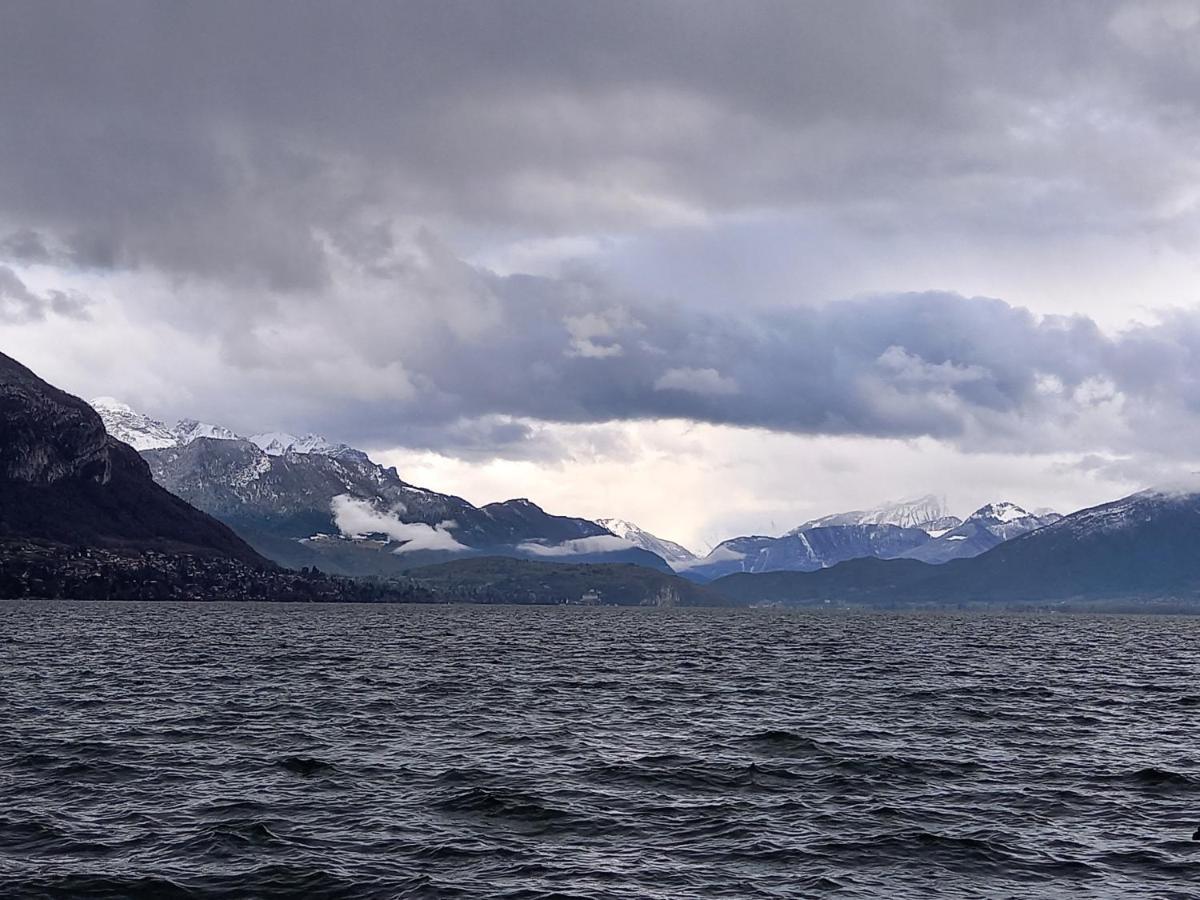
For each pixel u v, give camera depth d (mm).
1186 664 130625
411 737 60156
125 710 70312
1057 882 34344
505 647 150125
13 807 42219
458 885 33312
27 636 155750
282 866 34906
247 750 55281
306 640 160625
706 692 86125
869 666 118000
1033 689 90875
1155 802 44969
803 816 42281
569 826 40438
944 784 48250
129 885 32844
